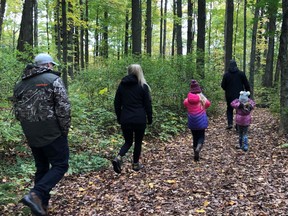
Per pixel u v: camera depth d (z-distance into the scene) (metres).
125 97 6.10
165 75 11.92
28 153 6.69
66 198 5.01
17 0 27.81
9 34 27.33
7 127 6.55
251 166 6.52
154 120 10.05
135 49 14.27
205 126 7.11
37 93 3.91
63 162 4.10
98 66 12.66
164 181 5.75
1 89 7.82
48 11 22.86
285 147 7.52
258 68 31.61
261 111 15.24
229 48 18.16
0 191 4.69
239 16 31.42
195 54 13.36
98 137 8.60
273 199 4.77
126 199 4.96
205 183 5.62
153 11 26.66
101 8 22.73
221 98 14.03
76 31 25.00
